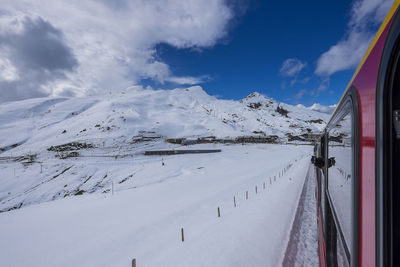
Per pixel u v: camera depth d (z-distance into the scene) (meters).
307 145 143.38
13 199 60.38
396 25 1.13
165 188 40.41
